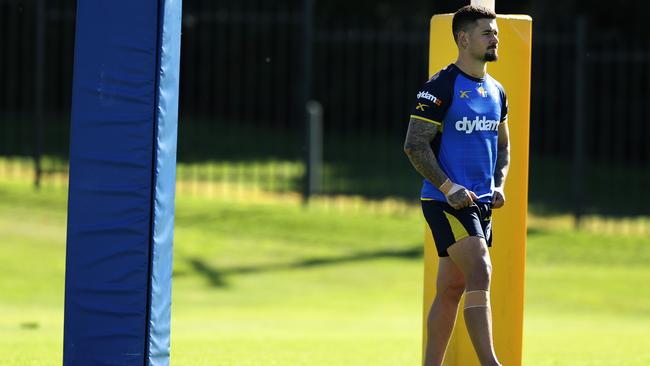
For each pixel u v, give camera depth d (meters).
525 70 21.14
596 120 83.75
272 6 92.38
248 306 41.59
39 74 58.06
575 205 56.00
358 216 57.12
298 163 74.75
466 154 19.11
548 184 70.19
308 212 57.38
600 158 83.06
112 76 18.75
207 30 90.50
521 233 21.38
